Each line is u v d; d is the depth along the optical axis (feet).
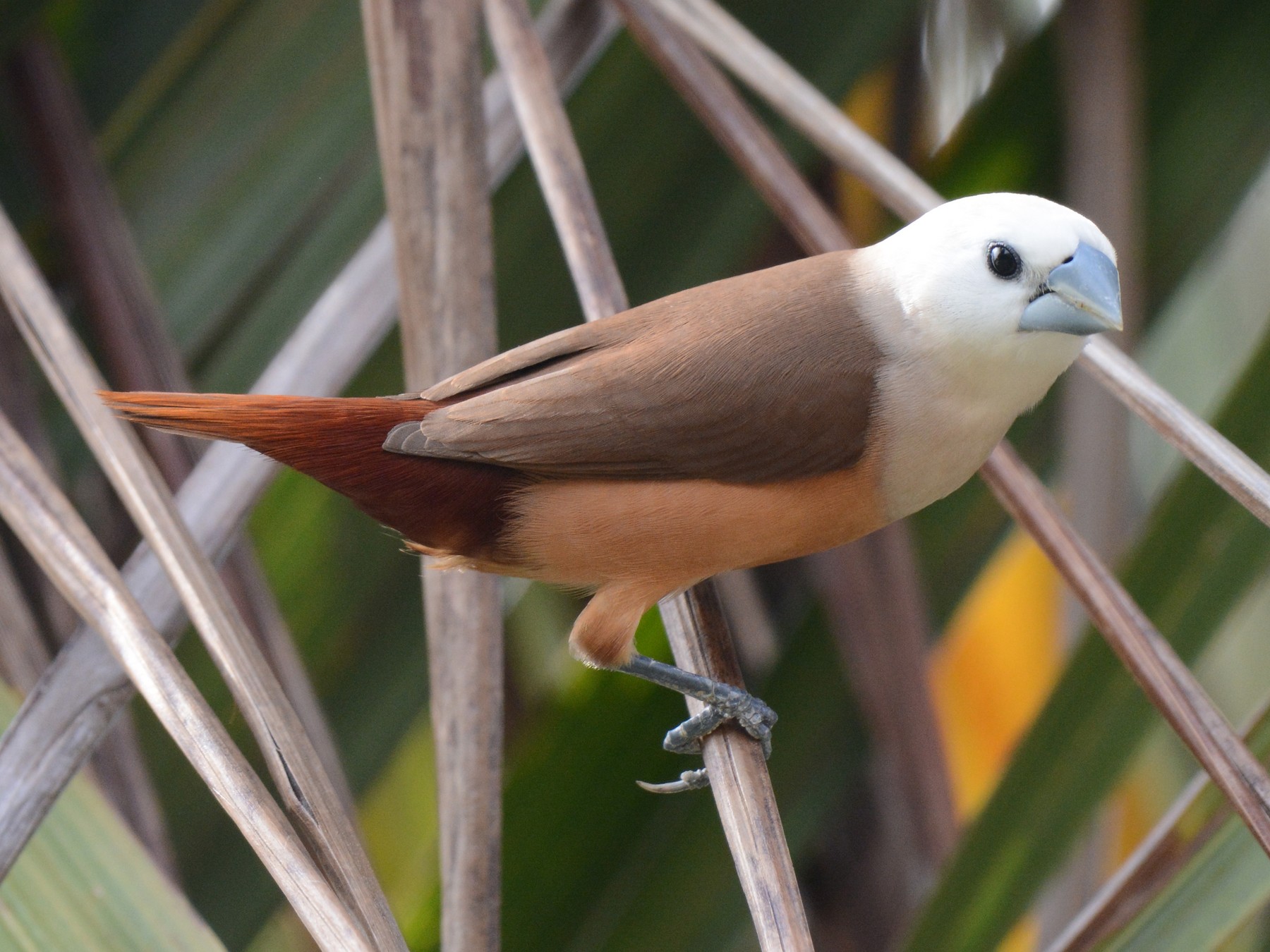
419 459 5.74
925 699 5.89
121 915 5.65
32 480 5.68
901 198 5.78
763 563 5.77
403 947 5.61
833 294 5.74
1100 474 5.90
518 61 5.82
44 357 5.72
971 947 5.81
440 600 5.76
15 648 5.76
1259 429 5.81
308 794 5.62
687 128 5.92
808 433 5.73
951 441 5.74
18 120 5.89
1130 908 5.71
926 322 5.73
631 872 5.89
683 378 5.73
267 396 5.72
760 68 5.81
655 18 5.82
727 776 5.74
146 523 5.67
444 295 5.78
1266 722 5.72
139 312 5.89
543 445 5.73
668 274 5.93
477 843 5.73
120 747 5.82
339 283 5.81
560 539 5.74
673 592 5.76
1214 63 5.92
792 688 5.92
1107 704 5.80
